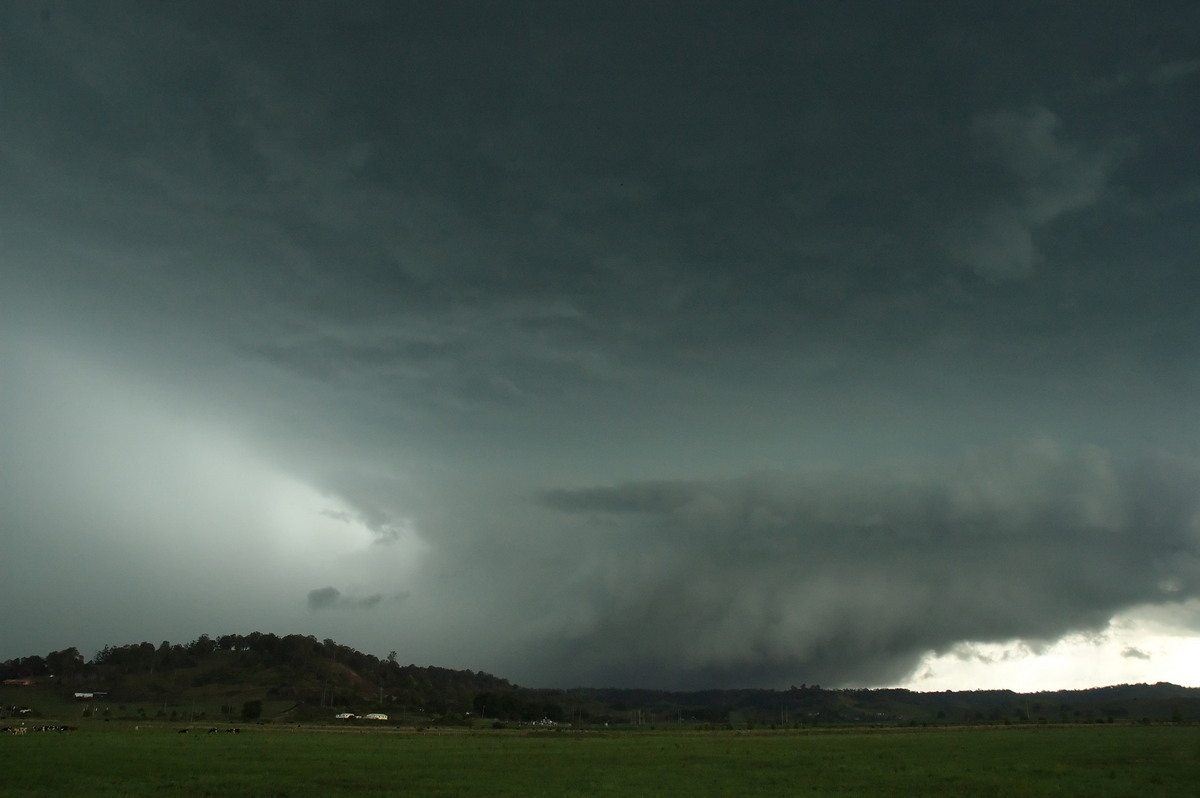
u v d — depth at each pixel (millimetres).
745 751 101500
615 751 100500
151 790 56625
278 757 83750
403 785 60750
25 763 73812
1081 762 82250
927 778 67438
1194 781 64688
